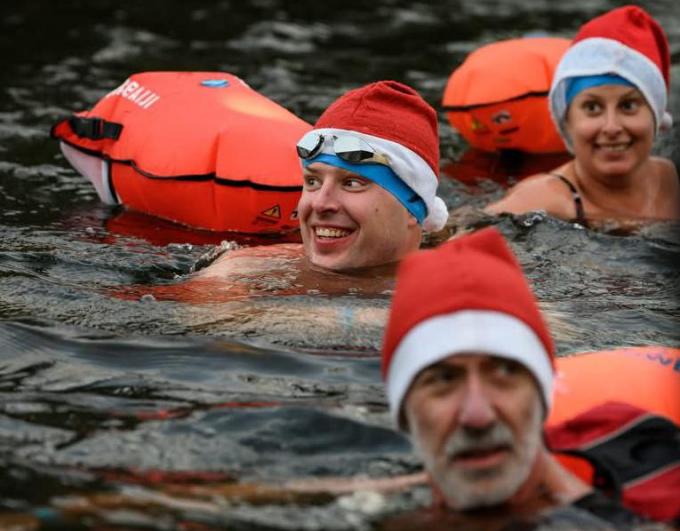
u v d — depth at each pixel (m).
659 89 9.34
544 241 8.41
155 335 6.38
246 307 6.80
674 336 6.61
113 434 5.26
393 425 5.33
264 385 5.81
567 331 6.61
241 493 4.69
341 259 7.54
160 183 8.61
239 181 8.38
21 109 11.05
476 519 4.30
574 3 15.41
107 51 12.83
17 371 5.95
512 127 10.45
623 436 4.82
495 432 4.15
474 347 4.19
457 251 4.49
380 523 4.43
